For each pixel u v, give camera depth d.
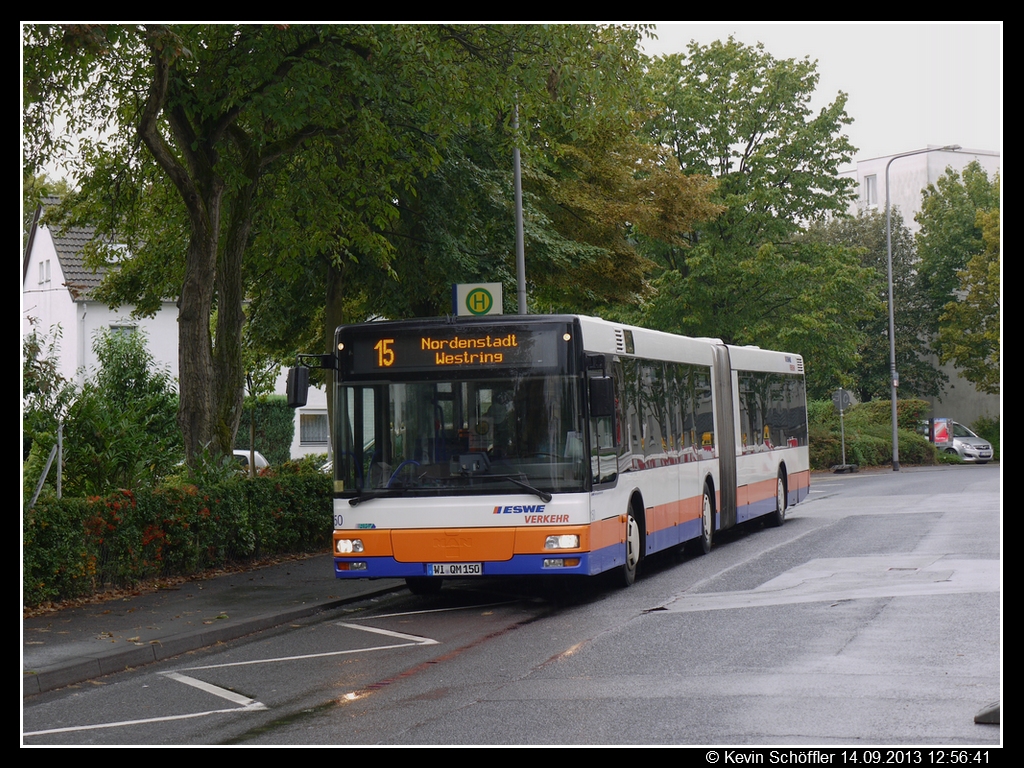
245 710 8.75
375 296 26.72
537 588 15.73
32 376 17.17
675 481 17.48
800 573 15.56
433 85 18.25
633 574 15.55
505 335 13.77
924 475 42.84
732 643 10.58
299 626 13.24
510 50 18.94
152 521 15.97
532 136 26.27
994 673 8.82
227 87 18.88
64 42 14.40
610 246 30.34
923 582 13.88
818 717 7.63
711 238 47.94
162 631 12.21
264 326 29.05
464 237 25.53
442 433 13.74
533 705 8.33
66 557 14.07
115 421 17.91
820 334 47.00
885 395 68.25
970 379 66.00
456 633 12.18
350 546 13.77
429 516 13.60
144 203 24.89
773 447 23.61
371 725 7.95
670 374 17.64
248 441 49.09
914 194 81.31
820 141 48.69
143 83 19.25
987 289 65.06
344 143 21.08
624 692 8.66
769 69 49.06
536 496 13.48
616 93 19.36
